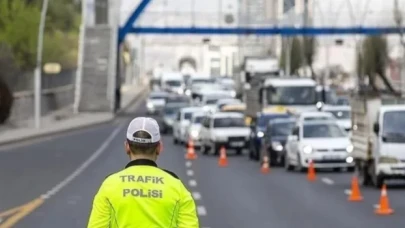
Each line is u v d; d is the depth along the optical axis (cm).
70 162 9131
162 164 9131
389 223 4550
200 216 4872
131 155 1620
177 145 12812
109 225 1582
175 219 1582
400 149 6391
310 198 5847
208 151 11131
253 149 9888
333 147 7950
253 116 13125
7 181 7031
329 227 4416
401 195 6016
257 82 13588
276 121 9181
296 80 12456
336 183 6969
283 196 5978
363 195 6034
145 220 1570
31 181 7038
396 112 6481
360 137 6950
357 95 7206
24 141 12675
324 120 8488
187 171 8206
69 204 5447
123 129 16038
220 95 18925
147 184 1579
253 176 7675
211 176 7650
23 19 15588
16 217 4788
